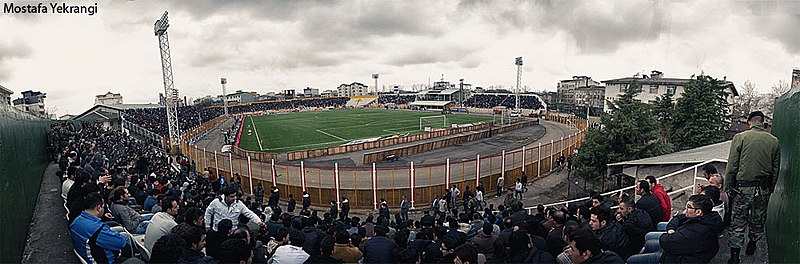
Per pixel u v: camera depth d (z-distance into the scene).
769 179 6.56
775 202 6.86
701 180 11.94
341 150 41.66
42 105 62.16
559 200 24.89
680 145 27.17
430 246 7.53
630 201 7.29
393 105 145.88
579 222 7.09
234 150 43.19
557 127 68.56
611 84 66.75
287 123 83.19
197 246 5.36
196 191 16.66
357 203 24.28
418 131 64.62
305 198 22.28
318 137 58.28
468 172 30.88
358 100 174.12
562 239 6.23
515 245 5.70
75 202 6.45
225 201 8.27
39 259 7.02
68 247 7.59
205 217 8.21
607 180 22.84
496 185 27.53
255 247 6.88
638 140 22.28
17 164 8.38
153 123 60.34
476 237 7.71
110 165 19.55
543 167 31.92
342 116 102.44
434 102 130.25
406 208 20.77
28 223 8.77
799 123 5.61
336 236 7.30
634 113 23.02
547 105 106.00
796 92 6.40
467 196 22.16
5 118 7.98
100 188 9.36
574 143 40.09
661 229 7.29
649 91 58.00
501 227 11.46
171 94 45.50
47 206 10.84
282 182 28.61
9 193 6.73
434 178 29.20
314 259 5.98
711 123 26.14
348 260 7.13
